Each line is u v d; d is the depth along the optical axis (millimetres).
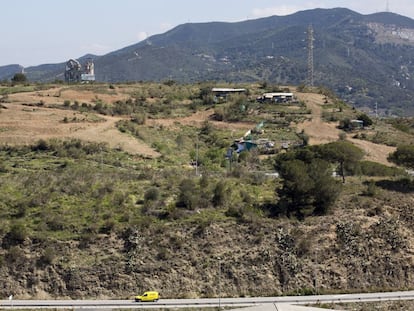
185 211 83750
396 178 98812
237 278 75312
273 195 90188
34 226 79688
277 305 64188
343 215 84312
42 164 104438
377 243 80750
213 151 126438
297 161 92000
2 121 127312
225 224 81125
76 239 77688
